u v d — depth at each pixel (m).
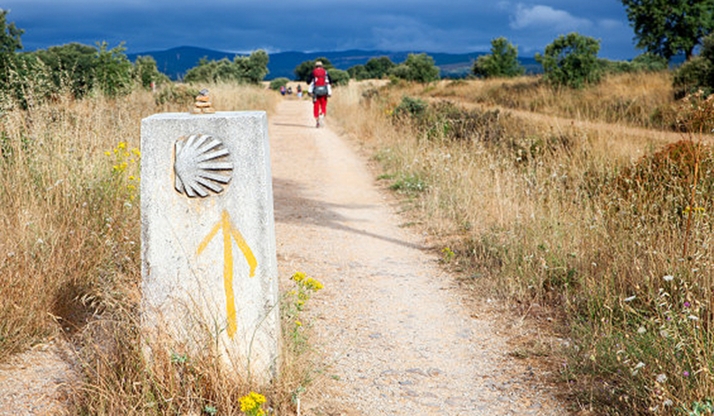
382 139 15.92
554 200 7.54
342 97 27.33
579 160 9.09
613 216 6.67
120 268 4.71
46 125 7.04
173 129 3.49
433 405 3.93
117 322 3.87
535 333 5.00
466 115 15.81
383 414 3.78
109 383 3.42
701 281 4.92
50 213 5.40
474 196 8.76
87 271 4.86
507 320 5.32
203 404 3.43
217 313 3.58
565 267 5.86
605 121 16.80
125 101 9.24
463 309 5.61
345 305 5.62
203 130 3.49
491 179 9.42
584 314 5.18
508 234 6.98
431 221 8.60
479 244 7.24
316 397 3.83
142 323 3.58
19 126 6.85
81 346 4.14
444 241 7.75
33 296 4.34
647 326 4.31
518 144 10.80
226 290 3.57
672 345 3.90
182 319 3.56
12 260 4.59
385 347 4.79
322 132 19.47
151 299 3.57
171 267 3.55
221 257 3.55
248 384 3.55
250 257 3.55
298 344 4.32
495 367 4.48
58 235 5.02
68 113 7.49
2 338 3.98
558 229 6.63
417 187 10.62
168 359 3.47
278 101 37.75
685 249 5.37
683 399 3.43
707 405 3.22
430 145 13.08
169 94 17.33
